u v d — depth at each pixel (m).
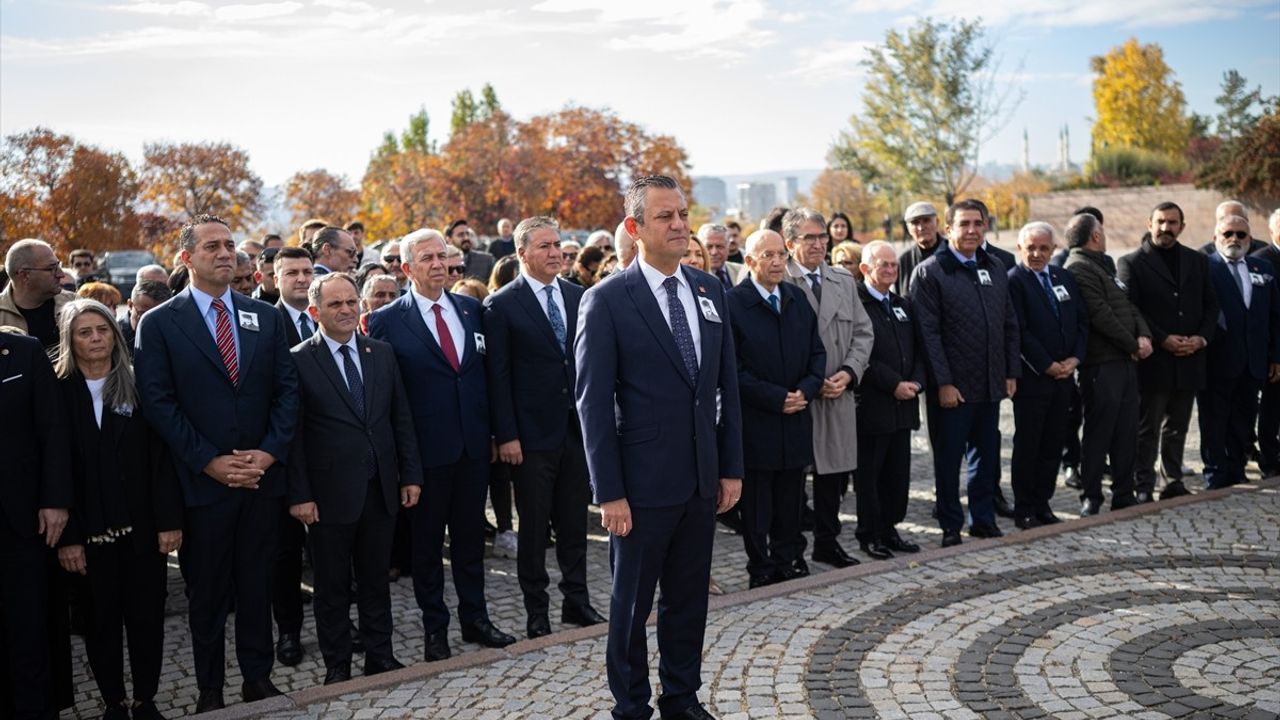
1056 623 5.19
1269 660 4.64
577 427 5.62
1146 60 55.56
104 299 6.68
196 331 4.79
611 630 4.15
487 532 7.74
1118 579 5.85
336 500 4.96
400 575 6.93
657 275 4.12
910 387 6.56
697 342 4.14
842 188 65.25
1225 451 8.12
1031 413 7.08
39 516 4.45
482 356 5.55
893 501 6.80
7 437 4.40
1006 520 7.52
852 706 4.31
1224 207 8.07
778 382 6.02
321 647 5.04
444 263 5.53
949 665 4.71
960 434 6.77
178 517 4.68
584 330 4.09
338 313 5.05
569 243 9.87
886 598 5.68
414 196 58.31
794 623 5.34
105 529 4.57
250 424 4.80
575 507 5.66
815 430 6.44
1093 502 7.36
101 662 4.68
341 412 5.02
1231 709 4.14
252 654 4.84
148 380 4.66
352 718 4.43
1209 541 6.54
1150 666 4.61
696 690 4.19
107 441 4.61
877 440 6.64
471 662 4.99
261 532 4.85
